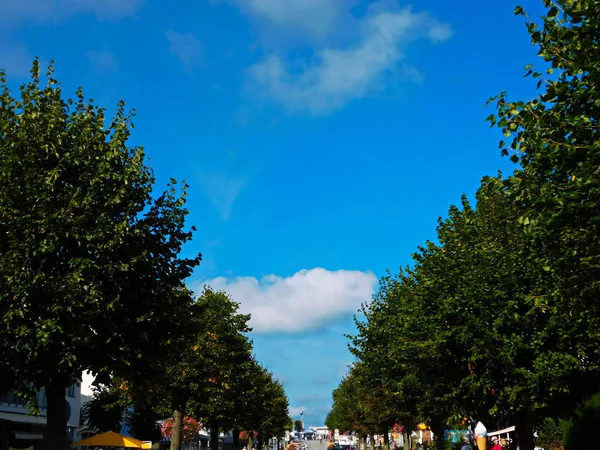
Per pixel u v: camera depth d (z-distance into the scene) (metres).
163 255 18.44
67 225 16.47
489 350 21.53
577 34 11.66
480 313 22.14
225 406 38.38
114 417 52.47
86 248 16.64
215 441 42.47
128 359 17.91
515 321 21.53
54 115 17.61
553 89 12.20
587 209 10.90
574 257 12.27
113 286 16.95
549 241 12.45
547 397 21.42
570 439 31.52
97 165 17.39
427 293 24.78
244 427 50.44
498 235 23.39
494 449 24.84
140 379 18.83
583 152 11.41
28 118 17.42
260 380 58.03
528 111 12.41
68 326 16.20
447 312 22.64
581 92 11.76
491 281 22.00
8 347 16.06
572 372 21.84
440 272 24.48
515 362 22.05
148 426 57.78
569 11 11.81
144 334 18.30
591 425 29.83
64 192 16.95
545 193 11.77
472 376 23.00
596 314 13.01
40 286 15.82
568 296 12.77
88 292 16.41
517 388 20.97
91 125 18.02
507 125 12.89
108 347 17.44
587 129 11.52
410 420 41.94
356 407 65.06
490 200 24.22
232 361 39.50
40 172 16.98
